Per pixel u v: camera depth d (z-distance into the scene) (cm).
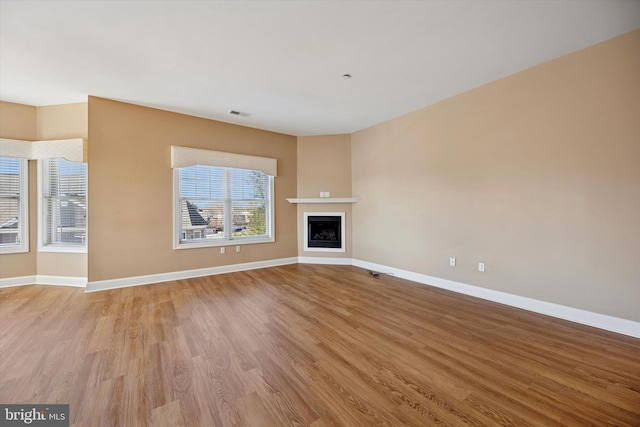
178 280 427
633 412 154
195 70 300
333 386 176
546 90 284
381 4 202
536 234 295
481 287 343
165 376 186
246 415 152
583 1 199
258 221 527
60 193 413
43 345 226
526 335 245
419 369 195
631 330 239
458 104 363
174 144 428
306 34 238
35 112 406
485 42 251
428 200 403
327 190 551
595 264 257
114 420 148
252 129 506
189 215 453
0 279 390
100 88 346
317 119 463
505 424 146
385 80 325
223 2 198
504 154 318
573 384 178
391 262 463
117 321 274
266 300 337
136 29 230
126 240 392
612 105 245
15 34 235
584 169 262
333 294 360
